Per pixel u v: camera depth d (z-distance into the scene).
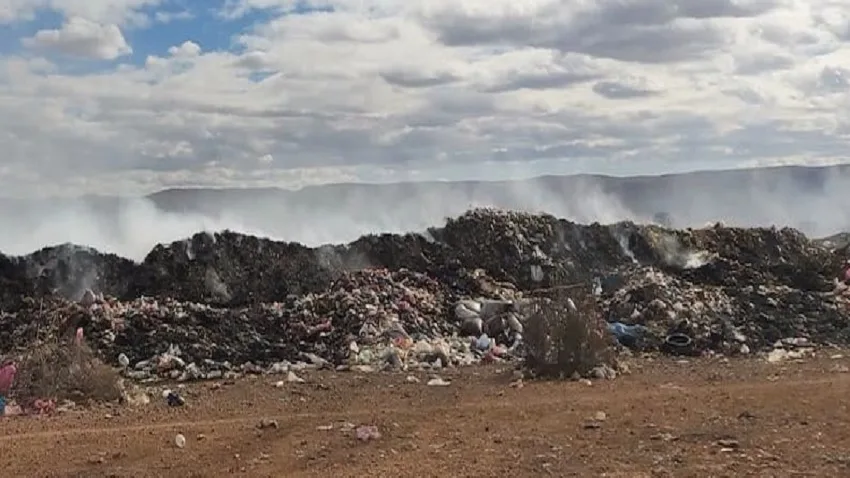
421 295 20.55
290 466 9.02
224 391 14.25
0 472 9.16
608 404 11.38
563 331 14.43
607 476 8.15
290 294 21.45
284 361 17.06
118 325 17.92
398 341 17.62
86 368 14.20
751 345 17.41
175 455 9.62
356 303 19.31
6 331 18.66
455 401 12.37
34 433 11.15
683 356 16.75
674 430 9.70
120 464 9.33
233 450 9.74
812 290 22.25
